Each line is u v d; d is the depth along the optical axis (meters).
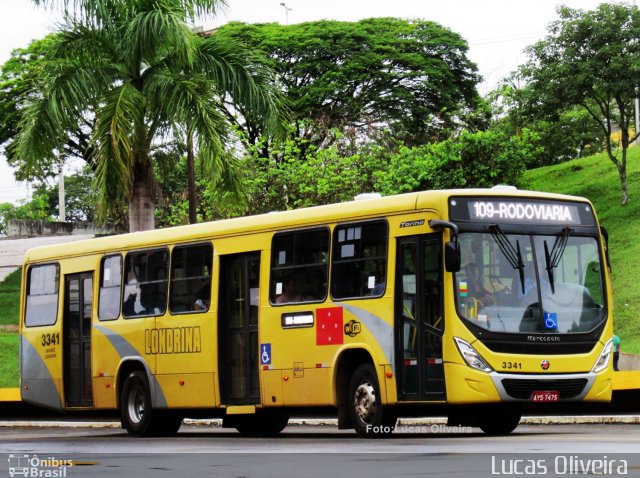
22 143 26.81
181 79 26.98
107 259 22.25
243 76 28.05
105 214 26.53
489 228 16.70
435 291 16.47
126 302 21.69
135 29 26.69
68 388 23.00
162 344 20.75
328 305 17.84
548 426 21.31
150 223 27.72
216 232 19.95
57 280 23.34
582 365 16.84
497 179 43.47
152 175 27.81
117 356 21.73
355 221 17.67
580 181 54.59
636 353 35.50
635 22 45.22
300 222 18.55
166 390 20.62
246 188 27.53
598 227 17.66
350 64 62.34
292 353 18.36
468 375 16.16
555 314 16.81
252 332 19.23
